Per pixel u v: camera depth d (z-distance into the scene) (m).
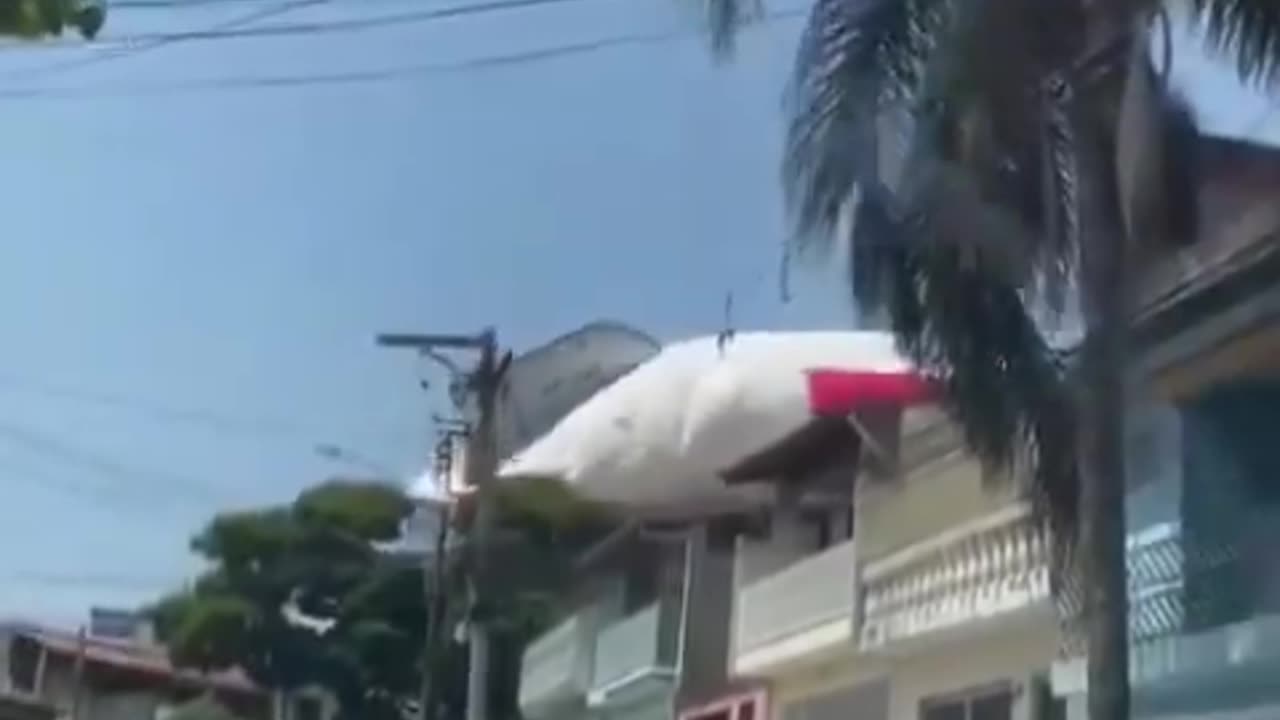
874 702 30.55
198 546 60.47
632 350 64.56
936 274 17.31
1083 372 16.53
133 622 90.25
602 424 52.91
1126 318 16.56
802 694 33.62
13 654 79.81
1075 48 16.41
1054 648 23.94
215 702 72.06
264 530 59.53
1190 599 21.00
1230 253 18.31
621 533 44.88
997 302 17.44
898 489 27.23
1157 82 16.17
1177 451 21.47
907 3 17.27
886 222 17.25
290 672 59.28
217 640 59.38
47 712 73.19
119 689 79.00
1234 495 21.11
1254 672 19.97
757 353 51.66
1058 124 16.69
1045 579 22.44
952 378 17.67
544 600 50.12
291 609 59.91
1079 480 17.31
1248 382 21.14
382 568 60.03
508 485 49.25
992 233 16.97
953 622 25.34
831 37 17.42
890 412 27.64
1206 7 15.64
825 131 17.34
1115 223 16.45
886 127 17.25
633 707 45.09
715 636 40.47
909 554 26.62
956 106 16.73
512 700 54.56
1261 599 20.78
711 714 38.56
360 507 59.97
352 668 59.31
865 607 28.17
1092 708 16.23
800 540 35.28
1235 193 20.47
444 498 47.66
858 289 17.47
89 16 8.34
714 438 50.50
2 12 8.20
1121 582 16.36
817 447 31.56
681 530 42.53
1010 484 21.06
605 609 47.69
